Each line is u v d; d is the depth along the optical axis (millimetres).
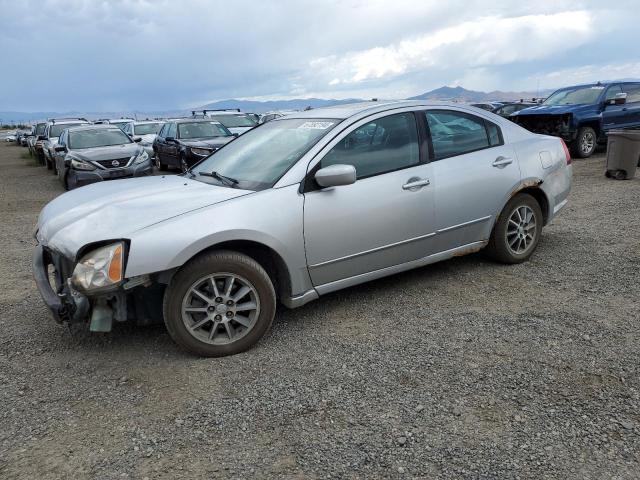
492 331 3672
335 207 3795
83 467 2455
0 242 7207
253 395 3004
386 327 3834
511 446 2473
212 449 2553
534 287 4457
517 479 2262
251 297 3516
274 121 4812
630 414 2668
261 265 3787
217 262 3361
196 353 3451
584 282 4496
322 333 3787
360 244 3947
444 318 3936
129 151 12039
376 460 2420
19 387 3184
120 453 2547
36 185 14328
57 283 3660
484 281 4656
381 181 4027
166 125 15727
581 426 2592
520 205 4926
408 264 4305
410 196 4145
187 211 3434
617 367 3107
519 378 3049
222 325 3484
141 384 3180
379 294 4473
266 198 3586
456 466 2357
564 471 2295
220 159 4562
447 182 4367
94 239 3248
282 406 2883
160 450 2561
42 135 20656
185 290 3332
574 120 12750
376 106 4289
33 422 2822
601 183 9320
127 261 3150
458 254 4613
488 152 4707
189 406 2924
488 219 4699
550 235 6027
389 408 2818
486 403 2822
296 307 4000
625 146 9281
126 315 3361
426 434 2588
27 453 2566
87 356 3564
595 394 2854
